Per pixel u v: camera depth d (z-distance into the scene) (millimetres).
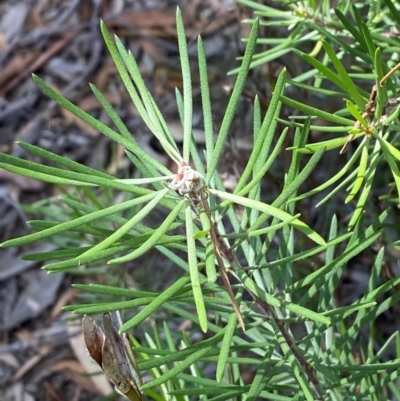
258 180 233
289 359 261
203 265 243
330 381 291
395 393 320
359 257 639
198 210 233
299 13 323
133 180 230
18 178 803
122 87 853
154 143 788
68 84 875
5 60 908
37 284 750
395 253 450
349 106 236
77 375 687
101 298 510
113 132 231
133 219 215
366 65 380
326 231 470
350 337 277
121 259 207
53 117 853
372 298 260
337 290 465
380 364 271
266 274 277
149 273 611
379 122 253
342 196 523
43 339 715
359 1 375
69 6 931
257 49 492
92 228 240
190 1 828
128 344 245
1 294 753
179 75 833
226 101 677
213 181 263
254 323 266
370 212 439
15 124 858
